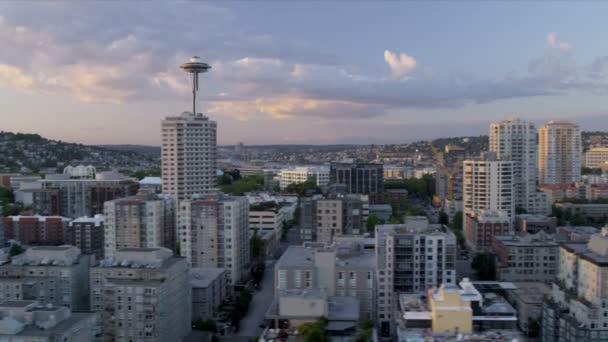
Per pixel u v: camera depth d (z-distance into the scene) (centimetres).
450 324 19288
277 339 19362
